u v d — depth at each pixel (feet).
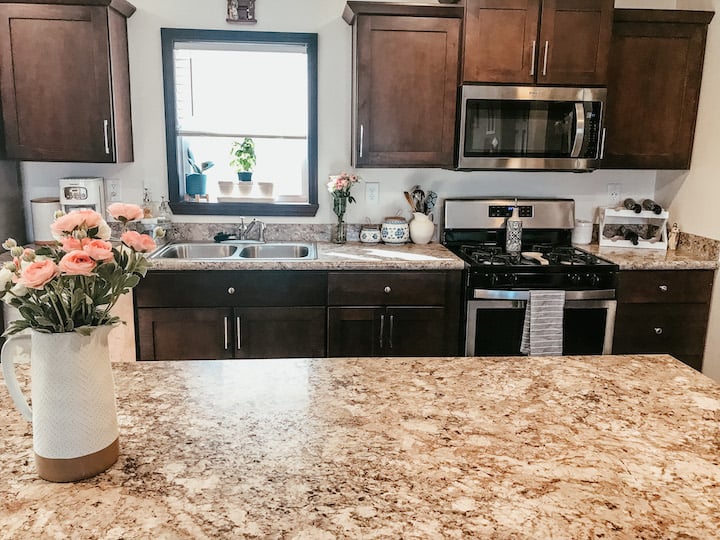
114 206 3.78
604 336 10.32
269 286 9.79
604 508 3.39
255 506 3.36
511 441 4.16
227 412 4.56
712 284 10.42
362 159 10.46
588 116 10.27
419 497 3.48
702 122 10.87
